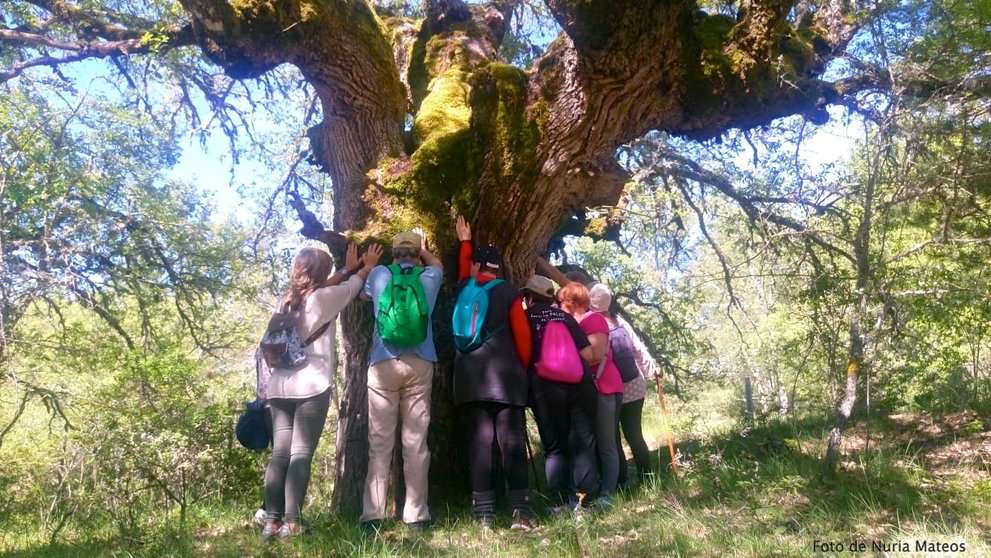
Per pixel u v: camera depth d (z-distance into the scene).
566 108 5.77
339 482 6.09
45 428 12.20
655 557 3.99
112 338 11.90
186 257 12.57
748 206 9.21
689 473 5.84
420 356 5.01
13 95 10.31
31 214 10.35
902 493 4.75
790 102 5.90
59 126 10.82
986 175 5.82
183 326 13.30
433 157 6.01
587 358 5.41
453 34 7.18
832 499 4.77
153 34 7.14
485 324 5.09
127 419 6.53
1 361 9.96
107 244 11.51
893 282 5.93
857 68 6.52
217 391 7.96
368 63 6.15
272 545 4.62
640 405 6.32
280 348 4.94
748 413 9.10
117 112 11.24
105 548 4.99
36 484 8.41
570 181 6.09
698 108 5.94
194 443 6.61
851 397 5.07
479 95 5.91
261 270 12.91
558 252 8.70
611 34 5.30
